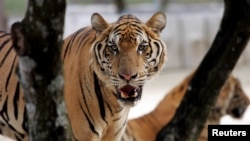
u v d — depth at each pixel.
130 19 9.04
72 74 9.52
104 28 9.05
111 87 9.03
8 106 10.19
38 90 7.57
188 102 11.52
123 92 8.70
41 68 7.47
